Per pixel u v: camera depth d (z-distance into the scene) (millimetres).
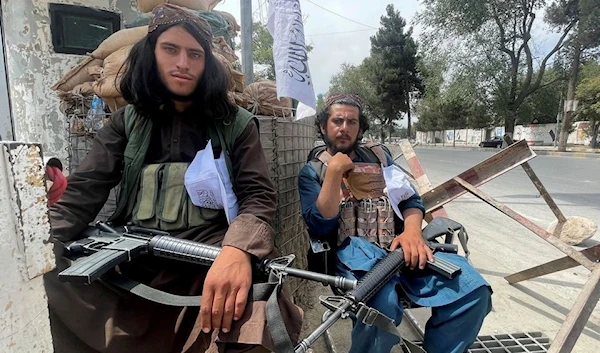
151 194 1395
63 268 1174
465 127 38375
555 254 3344
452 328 1538
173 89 1376
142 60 1389
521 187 6855
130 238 1298
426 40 21078
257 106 2377
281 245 2363
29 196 730
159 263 1332
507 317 2332
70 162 2299
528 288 2723
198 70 1396
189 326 1174
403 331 2176
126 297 1197
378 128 41406
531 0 18891
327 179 1747
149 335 1165
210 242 1351
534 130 29594
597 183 7305
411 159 3072
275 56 2361
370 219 1824
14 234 706
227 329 1049
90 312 1134
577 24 18156
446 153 20125
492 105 21609
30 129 2990
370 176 1892
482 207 5195
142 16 2514
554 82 21406
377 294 1507
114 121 1492
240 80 2191
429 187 2795
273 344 1021
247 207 1366
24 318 736
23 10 2857
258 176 1445
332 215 1758
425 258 1604
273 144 2227
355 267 1624
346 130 1916
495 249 3477
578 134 25938
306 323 2301
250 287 1122
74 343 1135
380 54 39750
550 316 2350
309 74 2402
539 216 4637
